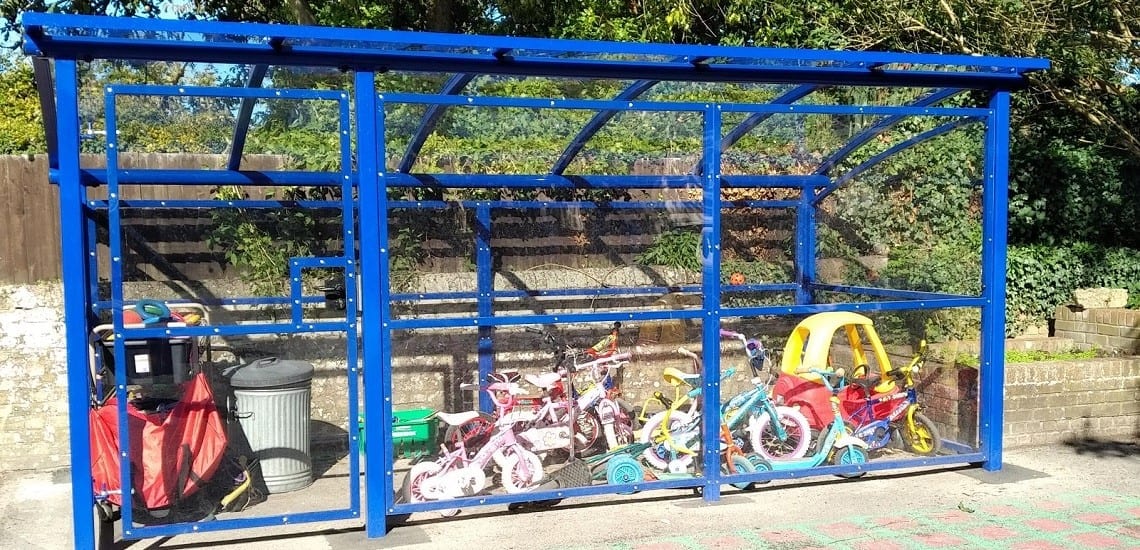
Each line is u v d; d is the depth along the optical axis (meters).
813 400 6.12
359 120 5.00
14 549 5.13
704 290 5.73
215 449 5.05
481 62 5.19
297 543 5.02
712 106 5.66
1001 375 6.28
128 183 5.84
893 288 6.78
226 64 4.84
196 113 5.35
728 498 5.80
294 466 5.19
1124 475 6.26
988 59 5.73
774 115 6.23
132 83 4.85
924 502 5.67
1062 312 9.27
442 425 5.87
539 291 6.84
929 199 6.54
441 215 6.68
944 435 6.51
